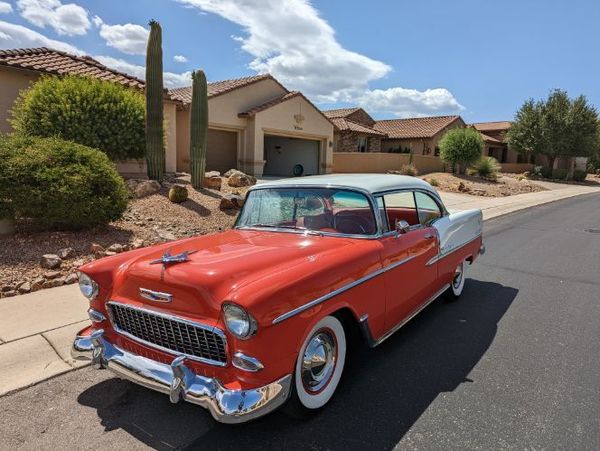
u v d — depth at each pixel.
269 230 3.95
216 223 8.95
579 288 5.94
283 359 2.55
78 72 14.06
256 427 2.85
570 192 25.39
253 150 21.08
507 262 7.50
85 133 10.78
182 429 2.84
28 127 10.73
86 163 7.27
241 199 10.16
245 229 4.09
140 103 12.12
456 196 19.09
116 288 3.09
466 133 25.47
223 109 20.31
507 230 11.12
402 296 3.79
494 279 6.41
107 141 11.12
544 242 9.41
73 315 4.58
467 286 6.04
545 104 35.41
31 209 6.71
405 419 2.92
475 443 2.66
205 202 10.20
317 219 3.83
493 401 3.13
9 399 3.16
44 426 2.86
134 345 2.97
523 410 3.01
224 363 2.54
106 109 11.18
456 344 4.11
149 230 7.98
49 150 7.08
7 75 12.96
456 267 5.07
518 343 4.13
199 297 2.61
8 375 3.46
